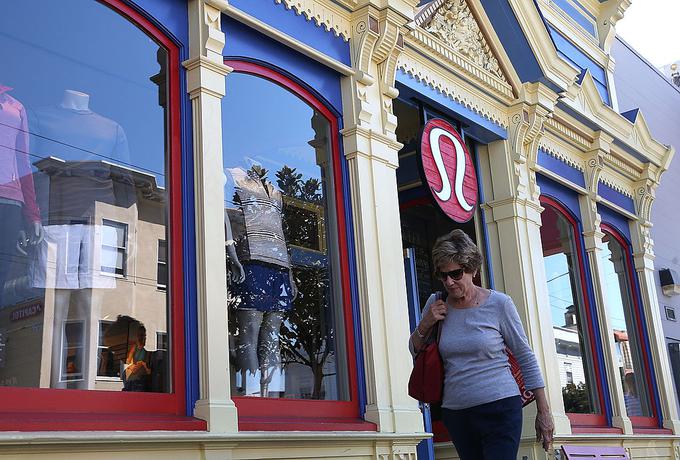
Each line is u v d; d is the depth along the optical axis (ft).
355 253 20.45
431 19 25.46
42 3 15.87
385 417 19.24
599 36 40.75
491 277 27.50
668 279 40.70
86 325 15.17
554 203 31.73
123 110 16.63
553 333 27.91
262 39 19.52
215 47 17.66
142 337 15.65
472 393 13.76
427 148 24.44
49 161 15.47
